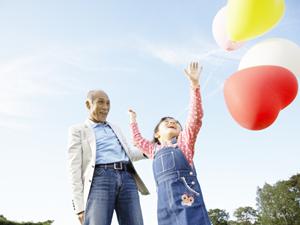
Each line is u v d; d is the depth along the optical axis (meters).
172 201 2.29
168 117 2.81
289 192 43.38
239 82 2.27
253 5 2.27
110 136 2.84
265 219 44.22
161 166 2.45
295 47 2.51
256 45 2.53
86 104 2.97
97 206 2.51
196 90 2.43
